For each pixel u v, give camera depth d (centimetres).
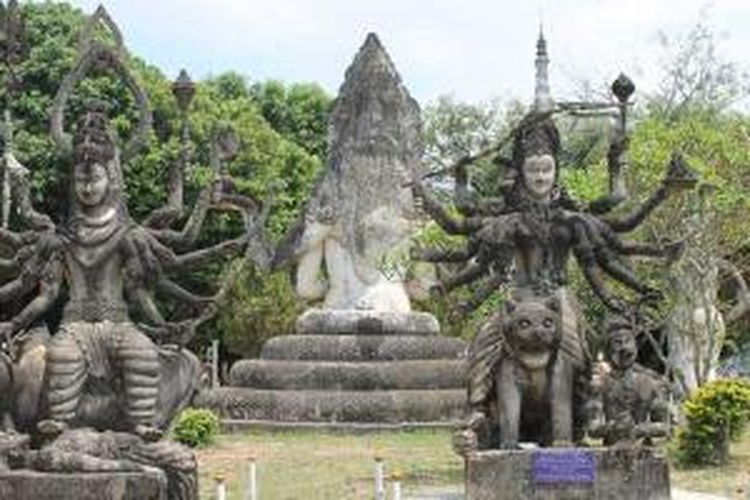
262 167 3988
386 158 2923
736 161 2067
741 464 1817
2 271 1153
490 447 1281
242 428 2475
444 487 1589
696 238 2020
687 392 2114
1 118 1709
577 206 1343
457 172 1369
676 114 2677
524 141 1340
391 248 2861
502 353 1277
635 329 1302
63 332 1117
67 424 1095
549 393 1270
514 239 1317
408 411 2480
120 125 3400
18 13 1265
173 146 3494
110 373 1113
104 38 1280
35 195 3234
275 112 4859
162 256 1156
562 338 1267
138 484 1044
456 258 1344
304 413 2478
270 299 3831
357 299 2853
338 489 1596
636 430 1247
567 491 1224
